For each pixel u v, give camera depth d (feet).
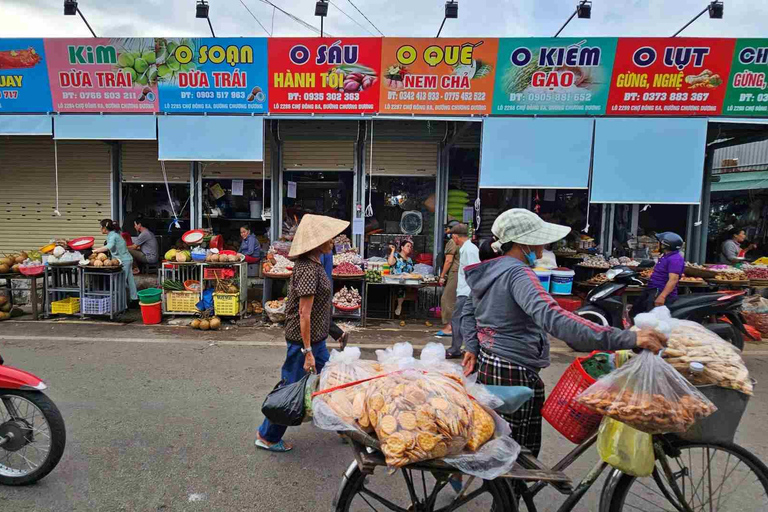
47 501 9.02
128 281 25.66
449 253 21.76
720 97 21.24
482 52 21.59
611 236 29.30
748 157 43.19
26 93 23.29
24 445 9.82
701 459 7.93
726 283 23.75
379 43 21.90
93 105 23.36
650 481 8.51
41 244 29.17
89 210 28.81
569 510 7.47
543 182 21.91
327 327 11.14
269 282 24.58
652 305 19.42
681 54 20.86
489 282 7.89
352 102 22.67
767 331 22.75
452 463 5.94
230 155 23.06
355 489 6.76
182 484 9.65
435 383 6.46
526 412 7.84
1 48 22.70
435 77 22.09
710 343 6.99
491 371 7.80
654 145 21.48
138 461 10.46
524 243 7.68
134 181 28.68
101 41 22.53
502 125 21.83
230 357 18.06
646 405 6.09
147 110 23.30
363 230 27.94
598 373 7.87
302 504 9.09
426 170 28.25
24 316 24.71
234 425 12.28
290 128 27.27
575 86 21.58
